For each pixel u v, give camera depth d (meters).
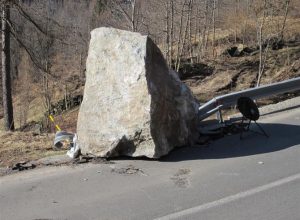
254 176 6.55
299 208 5.43
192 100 8.30
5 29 18.72
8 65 19.00
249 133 8.62
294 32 25.28
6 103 19.08
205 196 5.90
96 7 25.58
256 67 22.00
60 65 31.97
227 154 7.57
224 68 23.14
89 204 5.81
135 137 7.23
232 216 5.30
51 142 8.93
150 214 5.45
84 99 7.83
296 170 6.73
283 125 9.09
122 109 7.39
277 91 10.56
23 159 7.80
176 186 6.27
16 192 6.30
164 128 7.36
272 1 25.95
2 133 10.27
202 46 26.27
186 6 30.02
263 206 5.53
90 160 7.41
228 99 9.39
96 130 7.50
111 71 7.66
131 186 6.33
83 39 28.25
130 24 22.33
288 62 21.31
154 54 7.62
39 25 21.27
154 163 7.21
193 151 7.75
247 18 26.69
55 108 28.30
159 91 7.35
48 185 6.50
